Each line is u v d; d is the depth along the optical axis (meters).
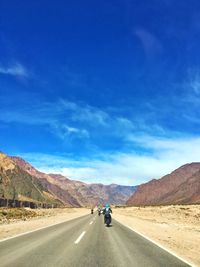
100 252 13.33
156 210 80.75
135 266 10.46
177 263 11.05
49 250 13.49
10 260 11.07
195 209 66.12
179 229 27.78
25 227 25.64
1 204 176.75
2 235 19.23
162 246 15.45
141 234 21.84
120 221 39.44
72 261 11.10
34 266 10.12
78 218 48.28
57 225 29.94
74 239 17.94
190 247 15.51
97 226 29.55
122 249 14.31
